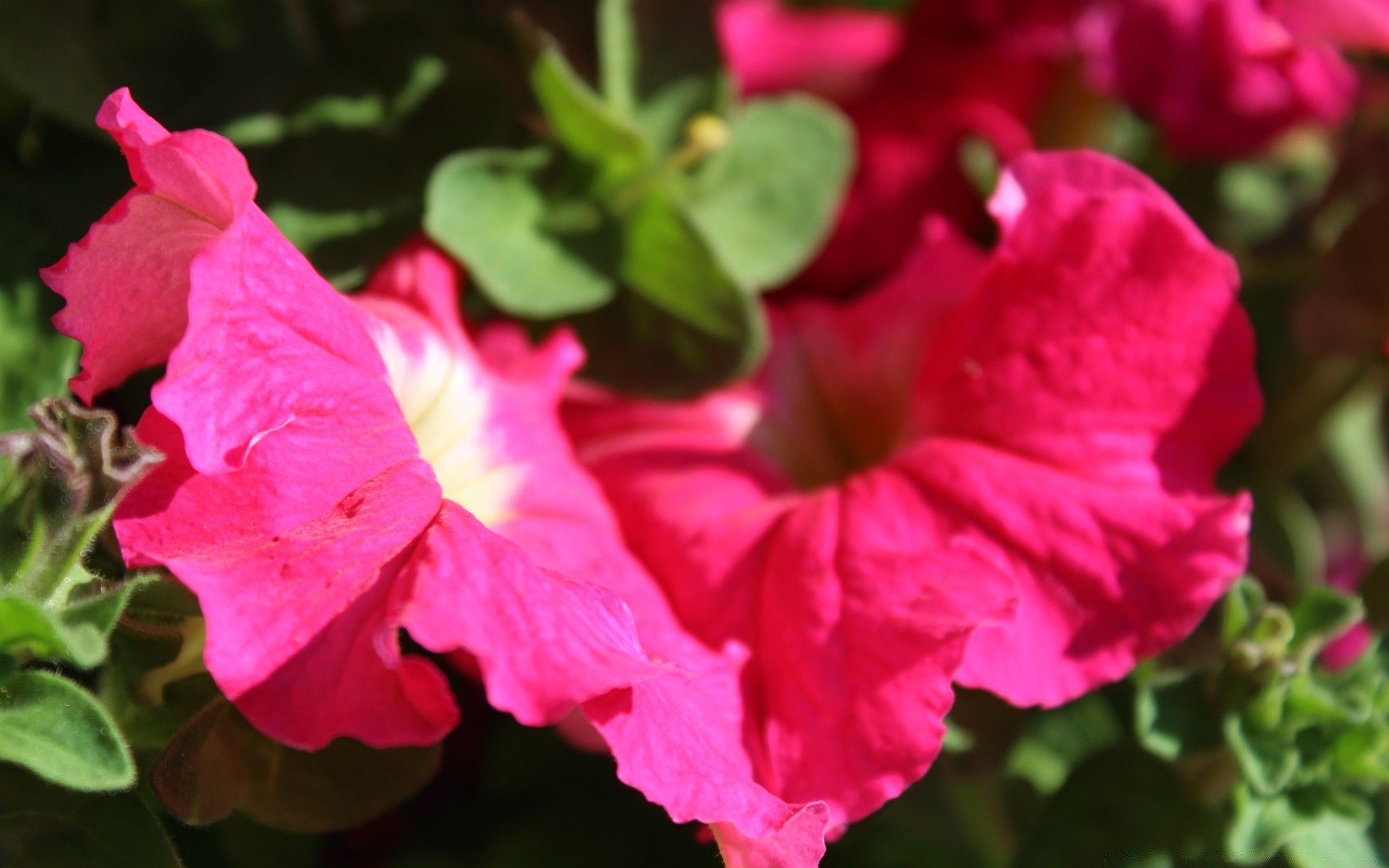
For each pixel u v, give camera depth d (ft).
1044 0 1.07
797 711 0.86
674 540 0.92
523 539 0.87
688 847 1.02
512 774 1.04
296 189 0.93
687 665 0.85
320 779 0.84
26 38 0.91
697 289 0.94
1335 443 1.17
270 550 0.79
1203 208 1.18
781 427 1.00
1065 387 0.91
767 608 0.89
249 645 0.77
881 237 1.13
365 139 0.95
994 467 0.90
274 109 0.94
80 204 0.92
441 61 0.96
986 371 0.92
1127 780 0.95
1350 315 1.06
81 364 0.81
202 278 0.76
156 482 0.79
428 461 0.88
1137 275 0.90
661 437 0.97
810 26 1.18
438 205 0.91
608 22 0.96
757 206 0.99
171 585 0.81
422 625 0.76
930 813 1.04
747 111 1.00
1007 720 0.93
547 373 0.93
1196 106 1.02
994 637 0.86
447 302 0.91
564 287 0.93
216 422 0.78
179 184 0.78
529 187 0.94
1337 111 1.06
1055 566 0.88
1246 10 1.02
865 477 0.93
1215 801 0.94
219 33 0.94
